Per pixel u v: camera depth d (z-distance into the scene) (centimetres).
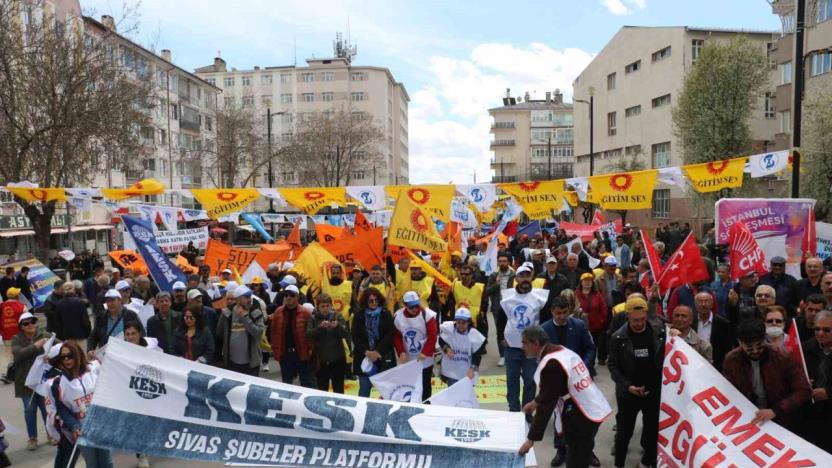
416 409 566
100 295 1192
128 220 1066
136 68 2309
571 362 527
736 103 2891
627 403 616
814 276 820
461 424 558
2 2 1736
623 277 1052
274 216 2489
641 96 4522
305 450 557
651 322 626
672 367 540
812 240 1008
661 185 4256
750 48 2939
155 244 1083
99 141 2053
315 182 6438
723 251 1422
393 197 1316
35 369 659
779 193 3152
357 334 786
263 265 1420
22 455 733
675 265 803
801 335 678
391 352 794
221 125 5297
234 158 5066
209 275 1233
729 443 493
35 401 747
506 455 539
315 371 827
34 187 1312
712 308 755
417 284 1050
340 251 1220
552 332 689
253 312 840
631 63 4628
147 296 1138
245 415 560
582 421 539
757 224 1033
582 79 5438
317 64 9712
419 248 1053
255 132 6069
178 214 1964
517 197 1294
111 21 2053
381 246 1226
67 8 2695
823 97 2306
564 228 2384
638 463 652
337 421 560
